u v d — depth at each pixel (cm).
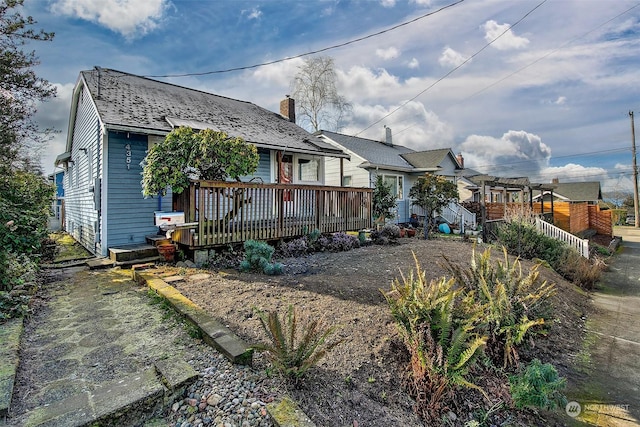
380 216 1322
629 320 637
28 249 604
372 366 322
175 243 671
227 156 652
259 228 689
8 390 226
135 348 309
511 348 384
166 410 237
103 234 695
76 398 224
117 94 848
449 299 335
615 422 334
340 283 506
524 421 324
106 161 694
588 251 1181
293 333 272
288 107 1538
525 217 1157
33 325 359
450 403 314
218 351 303
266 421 225
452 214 1564
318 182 1179
